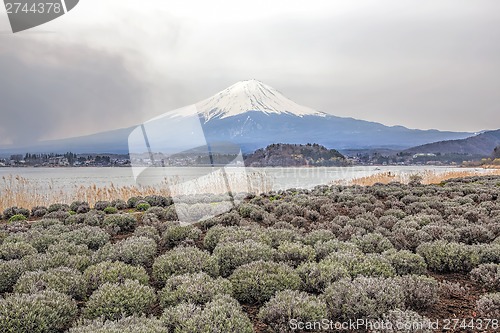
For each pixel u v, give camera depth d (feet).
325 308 14.53
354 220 30.71
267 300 17.02
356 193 48.60
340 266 18.48
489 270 18.72
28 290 16.85
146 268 22.95
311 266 18.72
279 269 18.21
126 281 16.80
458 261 20.63
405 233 26.09
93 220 34.24
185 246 26.14
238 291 17.39
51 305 14.84
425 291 15.80
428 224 28.45
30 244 25.62
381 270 18.40
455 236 25.09
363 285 15.60
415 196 43.45
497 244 22.08
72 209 46.55
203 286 16.38
